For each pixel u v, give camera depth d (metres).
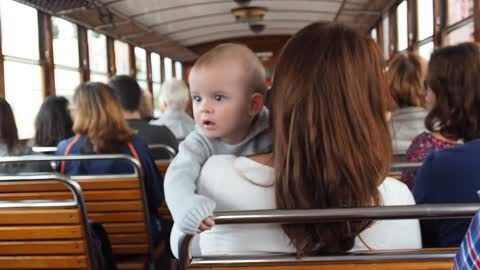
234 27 16.89
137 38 12.30
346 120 1.14
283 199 1.18
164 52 15.73
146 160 3.13
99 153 3.06
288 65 1.18
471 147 1.71
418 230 1.34
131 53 12.68
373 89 1.18
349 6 11.12
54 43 7.52
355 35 1.19
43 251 2.08
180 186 1.22
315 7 13.62
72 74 8.43
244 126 1.41
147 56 14.38
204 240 1.31
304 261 1.19
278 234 1.23
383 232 1.27
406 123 2.78
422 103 2.78
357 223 1.20
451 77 1.94
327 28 1.19
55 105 3.74
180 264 1.17
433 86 2.00
